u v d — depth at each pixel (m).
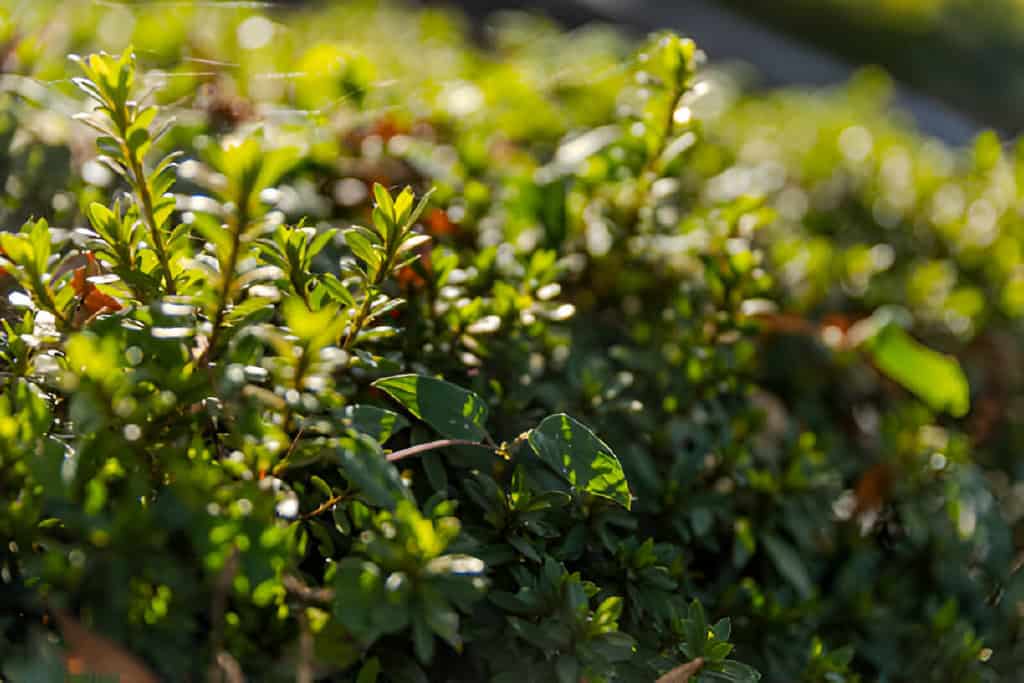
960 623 0.73
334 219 0.77
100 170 0.71
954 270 1.02
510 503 0.60
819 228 1.08
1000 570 0.76
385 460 0.55
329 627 0.54
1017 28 3.29
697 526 0.67
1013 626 0.74
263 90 0.84
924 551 0.76
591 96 1.02
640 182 0.75
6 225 0.69
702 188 0.99
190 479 0.53
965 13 3.29
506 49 1.36
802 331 0.85
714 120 1.16
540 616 0.58
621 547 0.63
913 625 0.73
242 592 0.53
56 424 0.58
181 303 0.56
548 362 0.73
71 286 0.60
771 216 0.76
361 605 0.53
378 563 0.54
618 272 0.78
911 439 0.79
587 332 0.77
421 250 0.73
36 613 0.54
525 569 0.59
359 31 1.18
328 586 0.55
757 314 0.79
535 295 0.69
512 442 0.62
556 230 0.77
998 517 0.78
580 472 0.59
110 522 0.52
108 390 0.53
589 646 0.56
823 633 0.72
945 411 0.84
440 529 0.54
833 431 0.84
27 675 0.51
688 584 0.66
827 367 0.86
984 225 1.03
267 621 0.55
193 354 0.56
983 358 0.92
